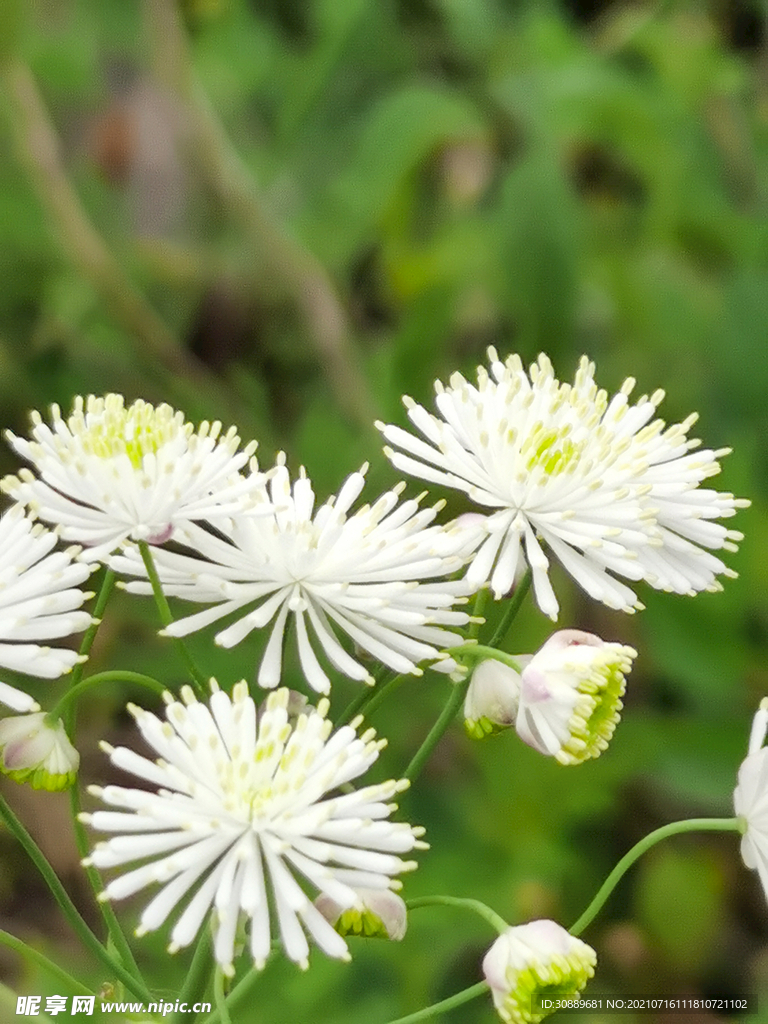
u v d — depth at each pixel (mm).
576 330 194
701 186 201
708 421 183
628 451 105
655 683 178
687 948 159
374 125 193
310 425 183
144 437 97
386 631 99
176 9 182
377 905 93
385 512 101
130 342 196
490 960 94
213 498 97
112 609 164
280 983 138
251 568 98
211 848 89
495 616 155
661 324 192
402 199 202
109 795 89
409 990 144
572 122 193
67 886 164
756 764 98
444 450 104
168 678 158
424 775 162
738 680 156
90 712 170
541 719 95
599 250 201
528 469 102
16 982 155
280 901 88
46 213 186
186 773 91
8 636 94
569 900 161
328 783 90
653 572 104
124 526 97
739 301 180
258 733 95
